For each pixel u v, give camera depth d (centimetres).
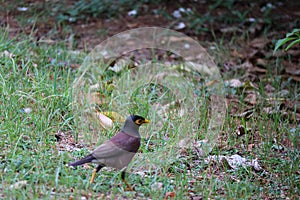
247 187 858
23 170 818
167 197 805
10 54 1243
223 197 828
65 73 1218
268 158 1001
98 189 796
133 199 789
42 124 982
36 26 1614
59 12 1719
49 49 1380
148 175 875
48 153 893
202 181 873
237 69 1509
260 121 1130
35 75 1164
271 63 1551
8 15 1658
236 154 1002
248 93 1338
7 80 1105
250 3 1909
